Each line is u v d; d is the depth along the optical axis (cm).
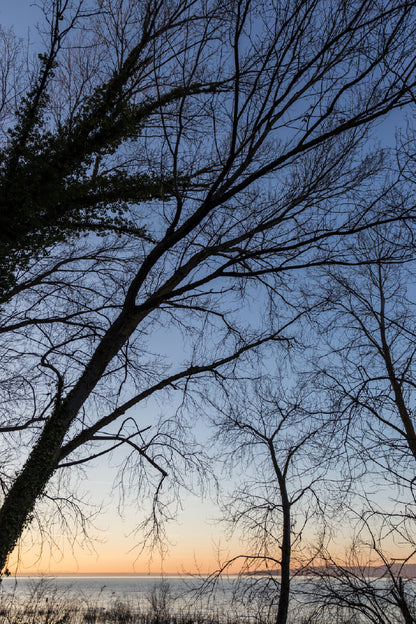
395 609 724
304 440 1210
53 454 882
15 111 980
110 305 1108
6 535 805
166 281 1010
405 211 723
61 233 1015
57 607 1476
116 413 980
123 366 1088
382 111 628
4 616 1308
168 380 1025
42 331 1102
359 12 610
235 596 1202
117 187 1048
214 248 1029
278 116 689
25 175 942
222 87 803
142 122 1053
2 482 1083
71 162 1011
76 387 919
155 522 968
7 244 914
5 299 994
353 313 1290
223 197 704
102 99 1042
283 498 1339
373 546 743
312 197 890
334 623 771
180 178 1040
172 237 783
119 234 1118
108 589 10069
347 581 755
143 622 2070
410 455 845
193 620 1268
